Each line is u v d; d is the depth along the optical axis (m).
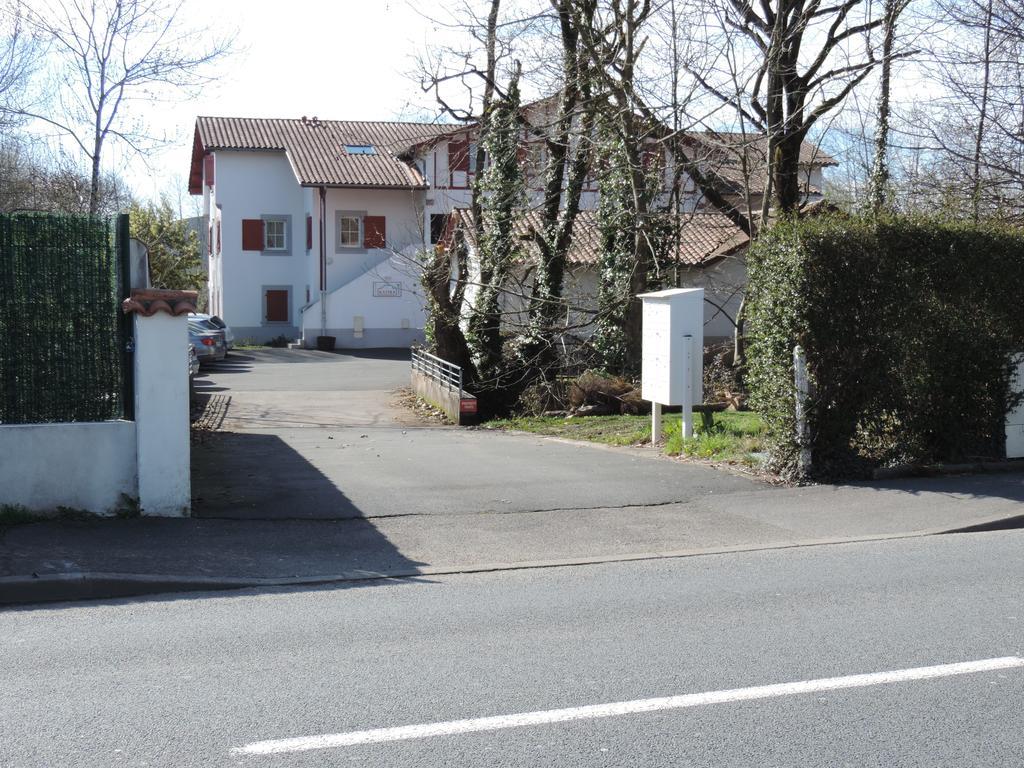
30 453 9.09
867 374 11.33
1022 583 7.52
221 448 15.27
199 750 4.54
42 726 4.84
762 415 11.85
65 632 6.47
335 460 13.66
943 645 6.00
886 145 18.94
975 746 4.55
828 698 5.14
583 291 28.44
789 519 9.79
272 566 8.09
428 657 5.88
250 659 5.87
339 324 46.88
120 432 9.28
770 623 6.52
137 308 9.09
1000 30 17.52
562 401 22.89
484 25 21.09
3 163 27.59
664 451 13.98
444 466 12.94
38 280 9.11
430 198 46.62
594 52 20.22
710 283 30.30
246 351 45.09
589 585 7.63
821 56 20.38
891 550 8.71
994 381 11.97
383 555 8.51
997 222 12.28
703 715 4.92
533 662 5.76
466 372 25.00
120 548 8.30
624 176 22.50
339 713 4.98
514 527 9.51
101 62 24.70
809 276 11.08
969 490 10.77
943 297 11.71
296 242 50.03
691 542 9.02
